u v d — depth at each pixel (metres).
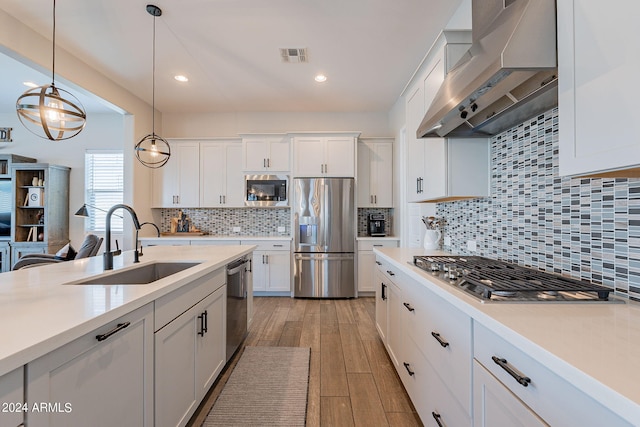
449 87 1.62
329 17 2.51
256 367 2.29
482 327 0.99
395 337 2.11
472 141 2.01
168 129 4.87
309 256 4.19
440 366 1.32
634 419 0.49
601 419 0.57
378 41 2.85
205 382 1.80
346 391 1.98
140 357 1.17
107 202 4.96
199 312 1.72
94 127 4.97
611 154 0.81
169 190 4.61
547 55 1.06
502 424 0.88
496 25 1.37
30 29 2.63
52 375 0.79
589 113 0.89
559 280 1.28
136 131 4.18
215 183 4.61
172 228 4.75
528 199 1.65
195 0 2.30
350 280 4.19
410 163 2.71
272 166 4.46
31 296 1.15
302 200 4.23
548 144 1.51
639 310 0.97
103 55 3.10
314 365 2.32
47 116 1.96
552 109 1.49
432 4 2.35
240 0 2.30
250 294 2.95
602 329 0.81
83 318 0.90
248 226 4.87
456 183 2.01
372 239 4.23
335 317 3.42
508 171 1.83
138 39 2.81
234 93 4.07
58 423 0.81
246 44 2.90
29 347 0.71
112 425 1.02
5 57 3.14
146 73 3.49
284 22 2.56
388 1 2.32
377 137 4.47
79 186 4.96
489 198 2.03
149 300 1.19
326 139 4.34
